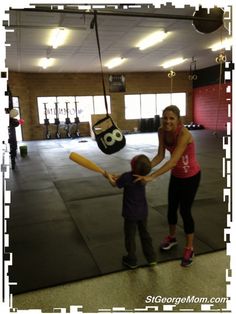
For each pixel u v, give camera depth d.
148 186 4.62
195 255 2.45
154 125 14.98
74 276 2.21
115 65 12.52
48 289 2.09
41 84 13.50
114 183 2.17
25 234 3.02
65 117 14.00
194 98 15.54
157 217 3.30
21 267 2.37
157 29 7.29
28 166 6.97
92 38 7.88
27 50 8.84
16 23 6.36
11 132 6.59
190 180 2.23
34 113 13.56
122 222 3.23
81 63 11.55
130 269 2.28
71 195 4.38
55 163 7.22
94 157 7.65
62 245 2.74
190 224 2.28
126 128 14.96
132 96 14.88
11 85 12.56
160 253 2.49
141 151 8.37
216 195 4.00
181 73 15.35
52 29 6.86
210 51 10.19
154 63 12.53
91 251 2.60
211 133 12.49
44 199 4.25
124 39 8.17
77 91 14.03
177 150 2.12
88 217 3.44
